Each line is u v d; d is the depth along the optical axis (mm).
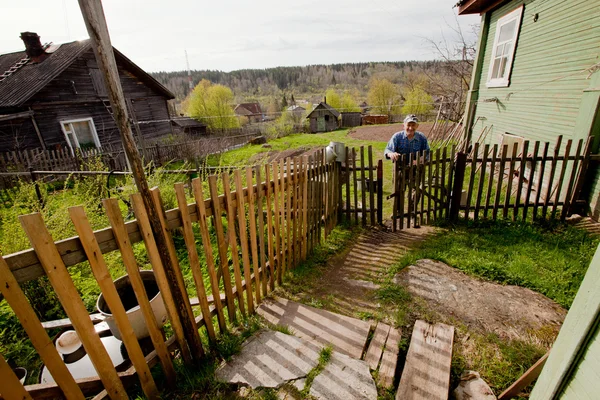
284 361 2084
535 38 5836
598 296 1053
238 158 13570
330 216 4352
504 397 1785
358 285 3078
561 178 4234
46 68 13172
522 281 2902
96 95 14398
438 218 4703
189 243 1922
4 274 1125
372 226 4688
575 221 4359
